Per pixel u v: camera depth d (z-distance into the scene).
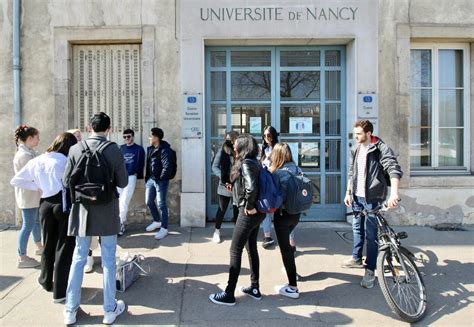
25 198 4.76
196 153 6.55
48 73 6.63
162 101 6.62
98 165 3.45
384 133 6.65
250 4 6.52
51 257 4.12
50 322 3.53
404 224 6.63
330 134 7.05
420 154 7.05
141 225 6.62
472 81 6.96
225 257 5.14
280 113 7.02
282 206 4.01
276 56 6.97
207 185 6.95
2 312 3.71
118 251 5.35
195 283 4.35
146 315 3.66
